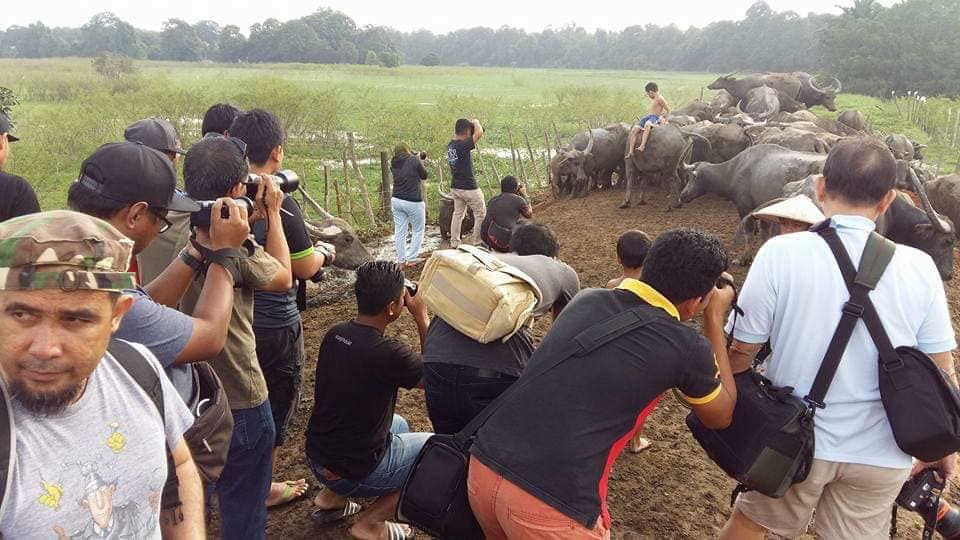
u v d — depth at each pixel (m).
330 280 8.38
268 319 3.90
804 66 91.81
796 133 10.84
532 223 4.21
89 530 1.53
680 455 4.80
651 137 11.46
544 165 19.92
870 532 2.80
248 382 3.13
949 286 8.23
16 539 1.45
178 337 2.27
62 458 1.49
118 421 1.60
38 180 16.84
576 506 2.45
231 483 3.24
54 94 42.69
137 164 2.41
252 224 3.19
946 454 2.49
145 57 123.38
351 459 3.55
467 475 2.84
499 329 3.16
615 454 2.55
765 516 2.97
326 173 13.52
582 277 8.70
